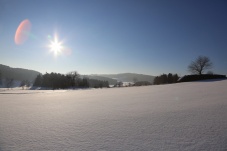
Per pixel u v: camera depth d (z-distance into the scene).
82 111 5.46
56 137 3.03
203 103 5.83
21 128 3.64
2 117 4.78
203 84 15.42
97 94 12.15
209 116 4.02
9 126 3.82
